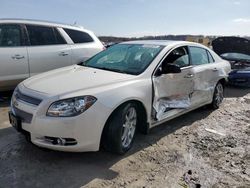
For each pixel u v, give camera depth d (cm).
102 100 342
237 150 424
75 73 411
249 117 600
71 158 366
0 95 649
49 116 323
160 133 474
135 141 432
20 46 609
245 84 924
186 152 408
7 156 363
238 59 1012
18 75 607
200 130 502
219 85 635
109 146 363
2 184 304
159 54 452
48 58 645
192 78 508
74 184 312
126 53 476
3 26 591
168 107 455
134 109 391
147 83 405
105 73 409
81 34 724
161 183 324
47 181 314
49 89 347
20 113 347
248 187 325
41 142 331
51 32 664
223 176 347
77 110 326
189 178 338
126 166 357
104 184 315
